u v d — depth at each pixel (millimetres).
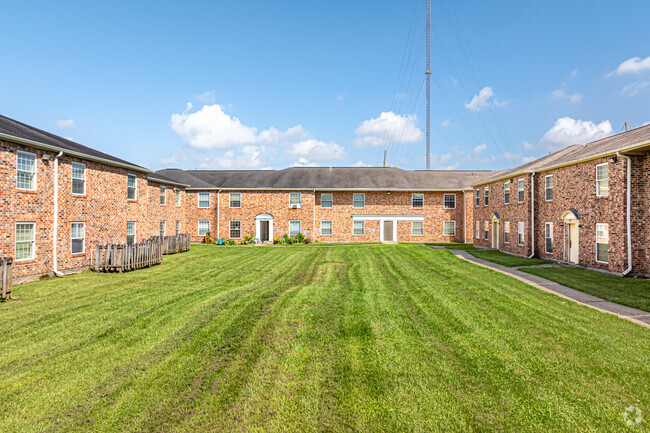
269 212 31891
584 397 4758
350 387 5109
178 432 4195
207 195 32219
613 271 13703
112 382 5359
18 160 12828
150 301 10031
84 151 16516
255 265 17328
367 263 17609
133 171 20000
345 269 15898
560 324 7613
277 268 16391
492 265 16484
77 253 15383
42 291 11406
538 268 15242
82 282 12953
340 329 7508
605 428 4121
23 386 5262
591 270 14609
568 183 16703
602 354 6047
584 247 15578
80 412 4613
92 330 7586
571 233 16578
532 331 7211
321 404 4703
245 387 5152
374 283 12562
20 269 12828
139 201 20578
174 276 14289
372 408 4594
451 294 10516
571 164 16375
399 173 36125
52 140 15203
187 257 20422
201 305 9531
